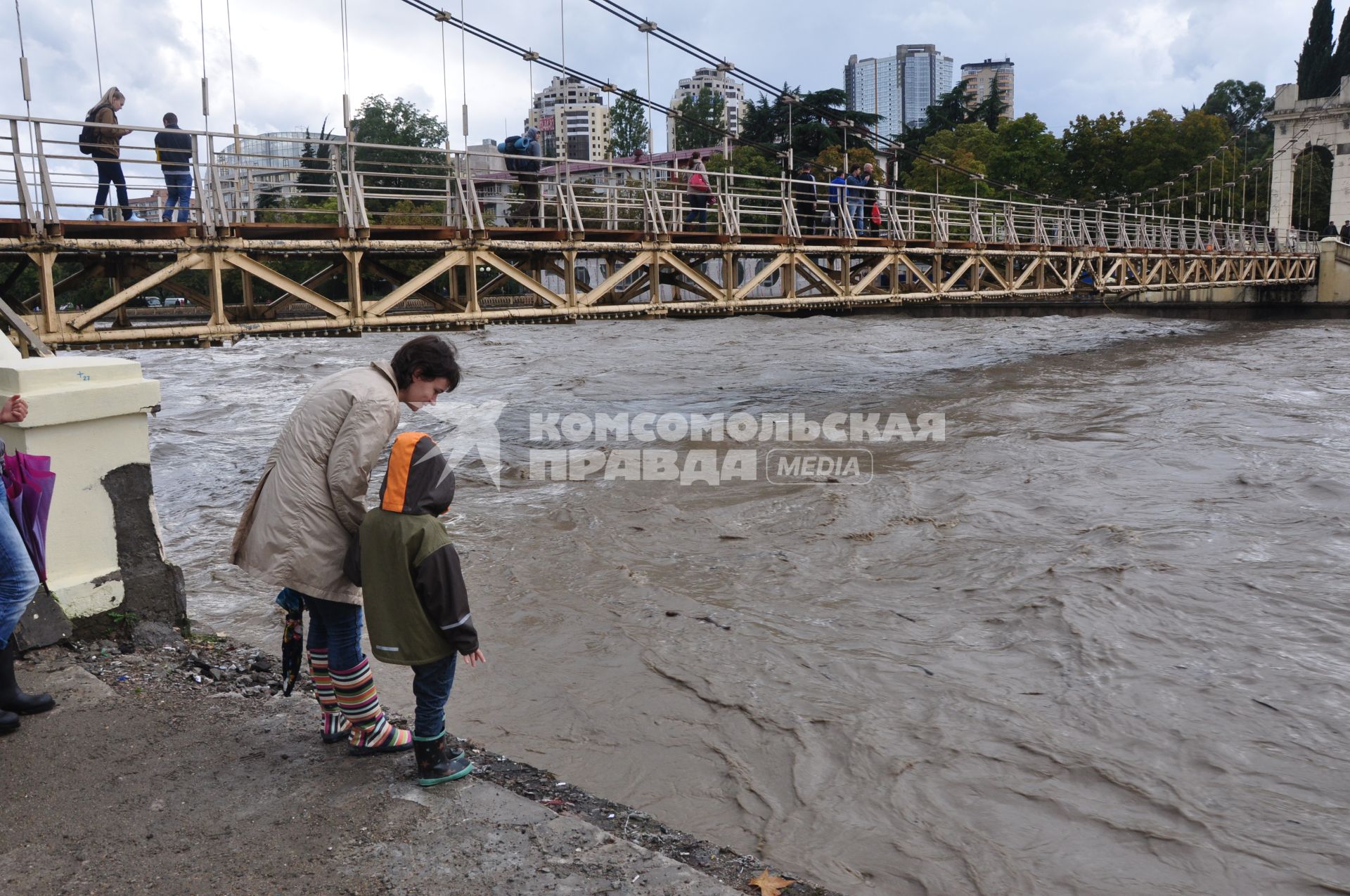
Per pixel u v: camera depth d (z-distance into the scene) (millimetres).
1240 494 11266
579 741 5449
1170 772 5113
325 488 3588
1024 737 5473
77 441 4883
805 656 6656
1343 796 4895
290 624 3879
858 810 4742
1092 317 48562
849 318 48812
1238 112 111938
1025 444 14422
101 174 11305
